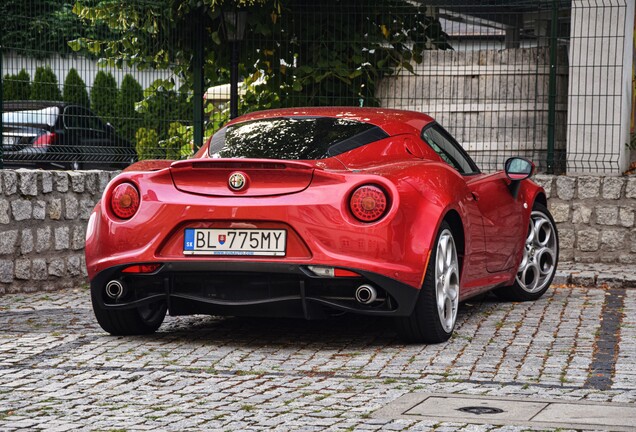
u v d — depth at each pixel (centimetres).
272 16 1359
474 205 767
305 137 732
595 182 1223
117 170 1117
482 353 674
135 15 1145
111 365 634
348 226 654
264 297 672
